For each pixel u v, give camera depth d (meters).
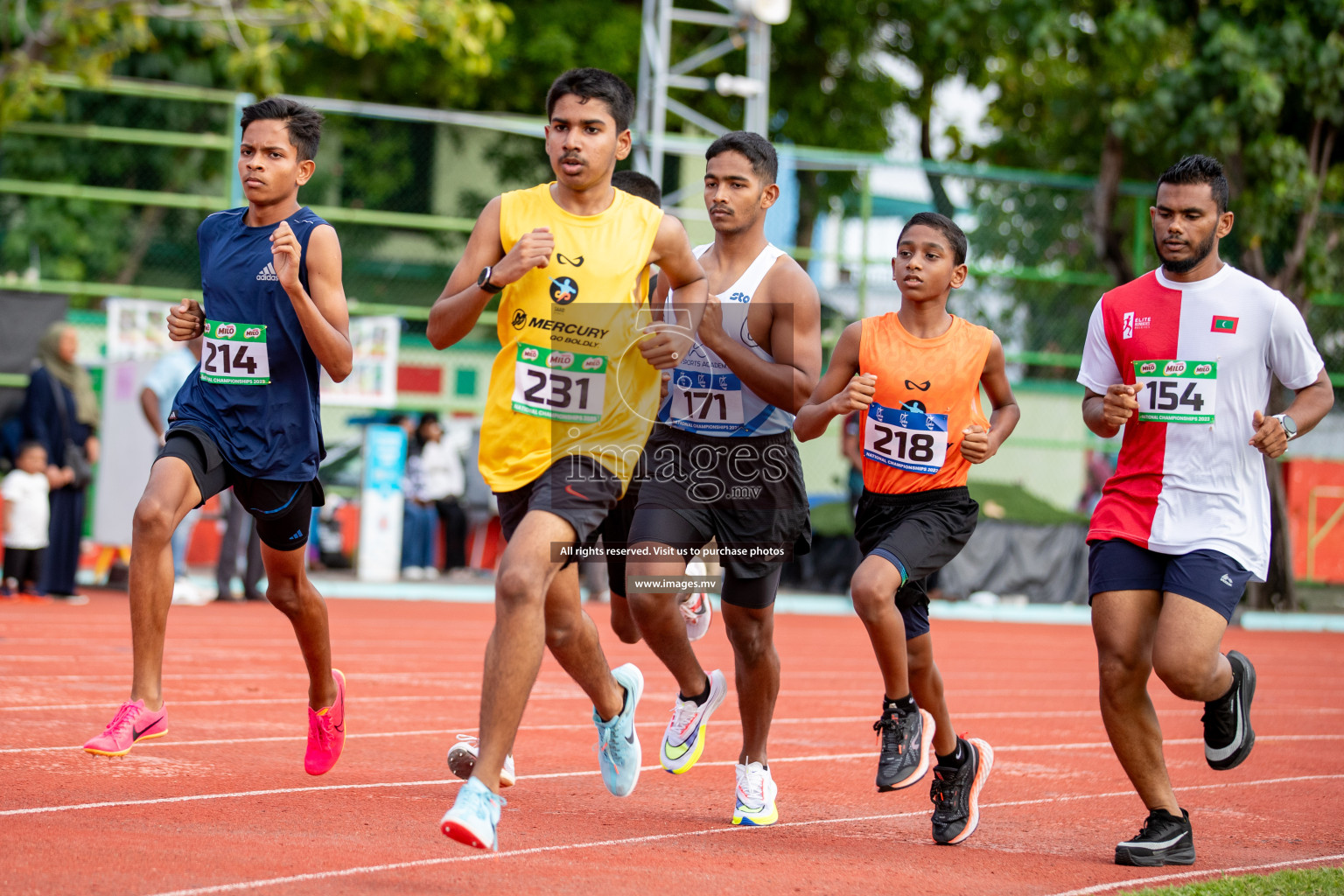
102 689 19.17
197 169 52.78
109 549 37.47
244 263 12.46
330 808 12.42
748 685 12.86
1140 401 12.42
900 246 12.98
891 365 12.96
